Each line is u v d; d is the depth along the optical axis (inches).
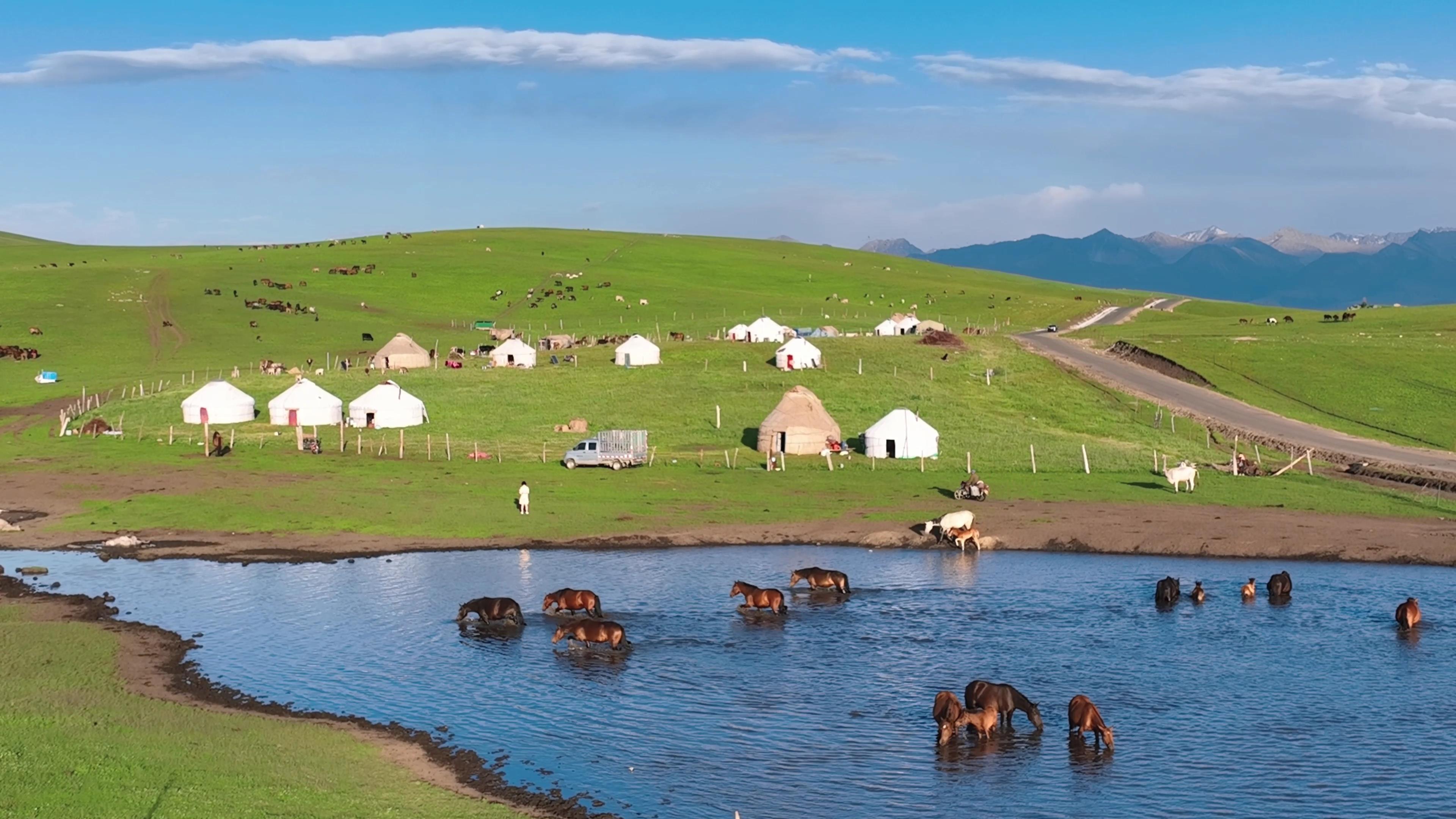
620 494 2267.5
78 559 1686.8
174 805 723.4
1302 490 2353.6
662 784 840.3
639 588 1519.4
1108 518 2030.0
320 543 1808.6
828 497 2260.1
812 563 1715.1
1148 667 1146.0
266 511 2025.1
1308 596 1487.5
